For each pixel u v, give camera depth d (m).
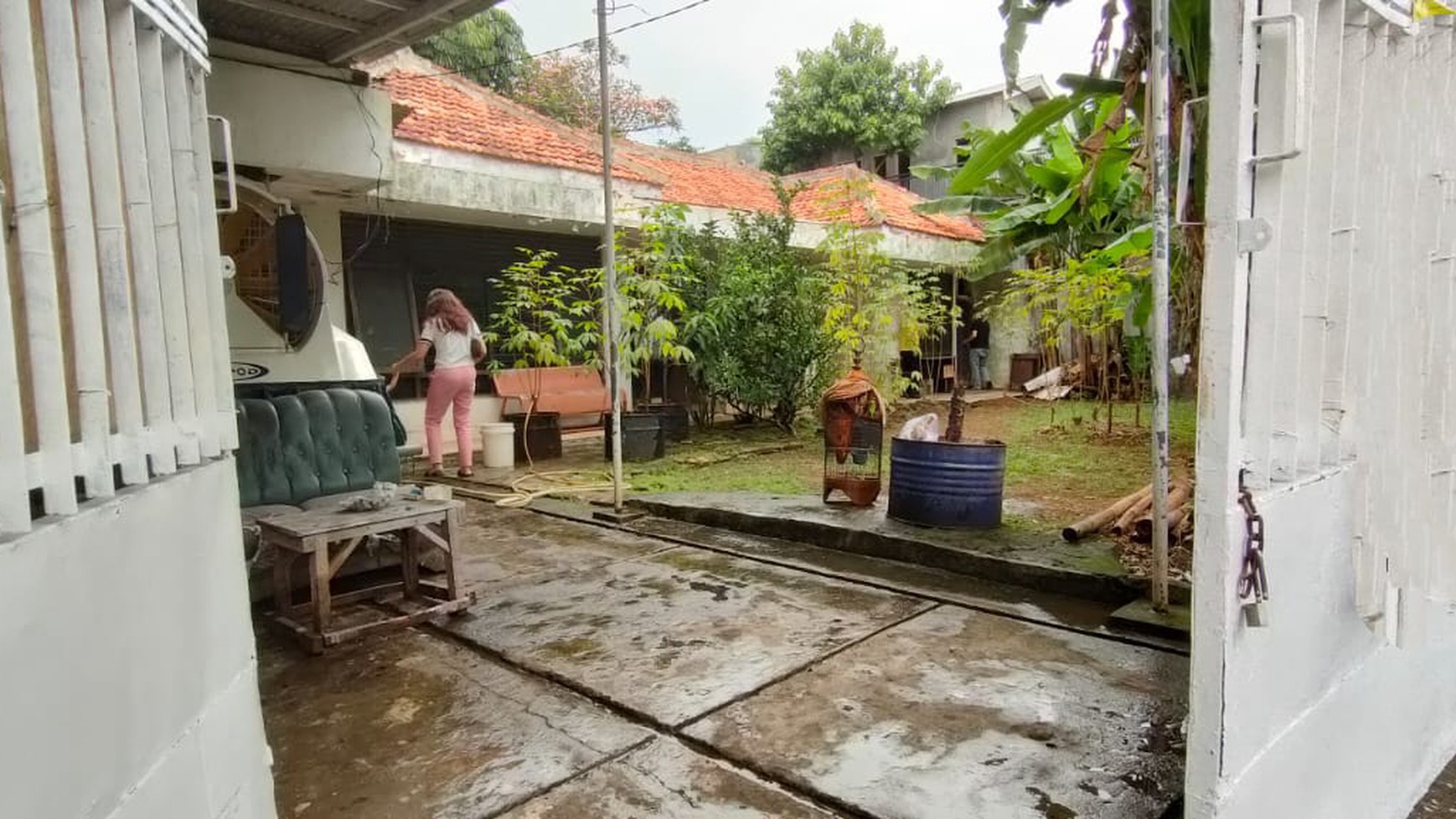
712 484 6.41
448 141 7.65
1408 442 1.86
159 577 1.32
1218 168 1.37
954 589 3.92
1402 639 1.92
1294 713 1.66
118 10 1.33
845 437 5.32
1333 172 1.54
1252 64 1.36
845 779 2.28
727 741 2.51
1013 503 5.39
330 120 5.80
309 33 5.41
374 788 2.28
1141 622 3.30
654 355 8.38
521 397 7.91
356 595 3.87
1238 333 1.38
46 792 0.98
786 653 3.18
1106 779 2.27
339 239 7.41
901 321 10.15
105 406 1.19
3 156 1.05
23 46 1.06
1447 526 2.03
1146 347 8.41
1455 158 1.97
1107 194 8.16
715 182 12.29
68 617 1.05
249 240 4.79
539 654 3.22
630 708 2.74
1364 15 1.57
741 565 4.41
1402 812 2.21
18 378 1.01
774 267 8.94
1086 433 8.63
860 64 17.19
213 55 5.29
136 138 1.36
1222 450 1.39
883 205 12.93
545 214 8.02
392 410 5.01
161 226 1.44
